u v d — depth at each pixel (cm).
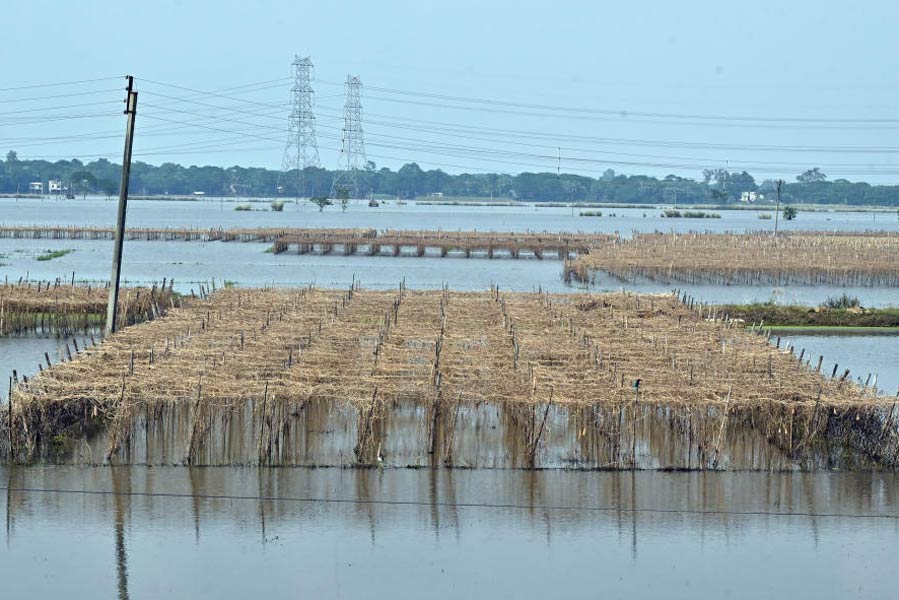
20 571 3909
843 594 3841
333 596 3753
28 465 5025
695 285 13762
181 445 5300
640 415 5319
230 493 4716
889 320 9788
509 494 4766
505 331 7256
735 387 5438
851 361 8000
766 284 13975
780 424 5238
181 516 4459
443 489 4812
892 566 4091
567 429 5478
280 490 4762
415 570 3984
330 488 4800
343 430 5584
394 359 6178
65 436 5388
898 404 5369
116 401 5084
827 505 4691
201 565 3991
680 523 4469
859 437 5300
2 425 5100
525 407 5222
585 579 3934
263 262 16212
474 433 5591
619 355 6331
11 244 18950
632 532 4369
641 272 14275
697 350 6619
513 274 14988
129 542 4188
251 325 7344
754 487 4900
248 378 5578
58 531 4275
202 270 14738
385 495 4731
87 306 8675
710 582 3925
